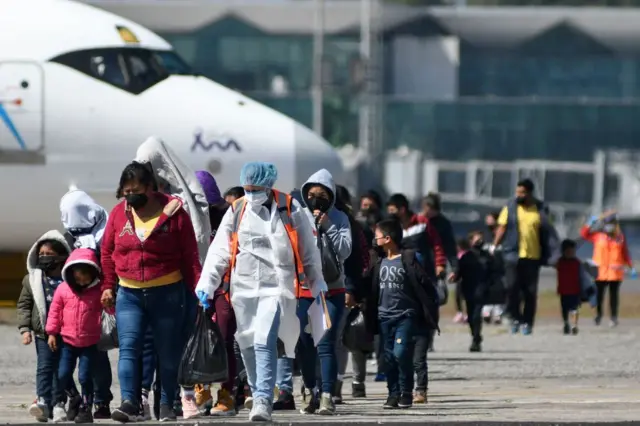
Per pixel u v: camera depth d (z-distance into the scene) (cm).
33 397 4572
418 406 4272
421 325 4284
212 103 7138
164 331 3594
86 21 7256
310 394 3994
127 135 7025
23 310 3725
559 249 7388
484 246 7738
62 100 7019
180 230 3566
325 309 3772
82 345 3647
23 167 7006
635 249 19300
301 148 7106
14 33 7112
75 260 3588
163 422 3612
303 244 3625
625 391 4791
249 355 3622
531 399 4503
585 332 7781
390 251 4244
